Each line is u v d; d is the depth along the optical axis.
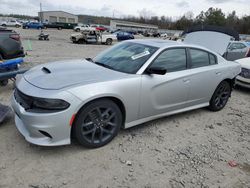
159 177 2.94
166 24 114.31
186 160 3.34
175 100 4.20
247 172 3.22
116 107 3.41
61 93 2.91
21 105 3.07
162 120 4.54
